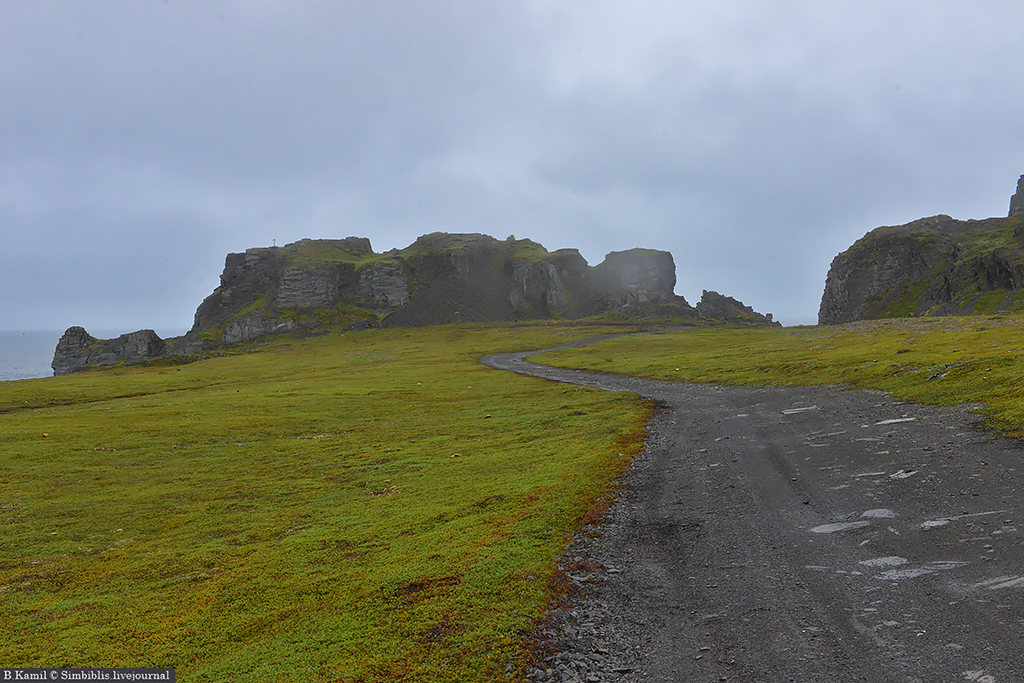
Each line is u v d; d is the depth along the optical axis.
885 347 64.81
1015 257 191.38
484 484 25.91
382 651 11.42
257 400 68.38
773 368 63.59
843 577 13.38
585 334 177.88
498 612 12.64
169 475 34.56
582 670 10.43
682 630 11.73
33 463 37.75
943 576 12.74
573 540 17.25
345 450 39.94
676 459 27.81
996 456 20.86
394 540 19.22
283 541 20.70
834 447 26.61
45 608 16.12
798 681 9.58
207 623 13.70
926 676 9.34
